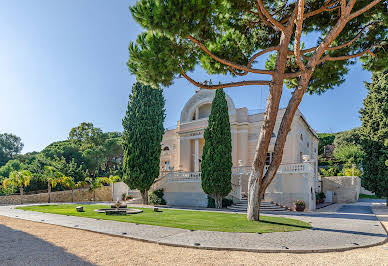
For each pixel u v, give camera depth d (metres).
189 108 29.89
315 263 5.73
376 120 21.41
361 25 12.35
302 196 18.31
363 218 13.23
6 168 40.88
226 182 19.55
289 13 12.38
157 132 24.20
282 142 11.29
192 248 7.00
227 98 26.27
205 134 20.64
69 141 59.28
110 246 7.16
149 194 24.16
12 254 6.30
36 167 33.44
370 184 21.30
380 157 20.86
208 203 20.67
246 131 24.97
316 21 12.50
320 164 50.28
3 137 61.41
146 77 10.07
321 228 9.98
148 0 8.90
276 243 7.42
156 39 9.71
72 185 28.67
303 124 26.42
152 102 24.20
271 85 11.26
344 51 12.98
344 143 50.19
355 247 7.11
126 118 24.16
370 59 12.73
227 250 6.79
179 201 22.77
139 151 23.11
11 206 20.39
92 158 46.03
